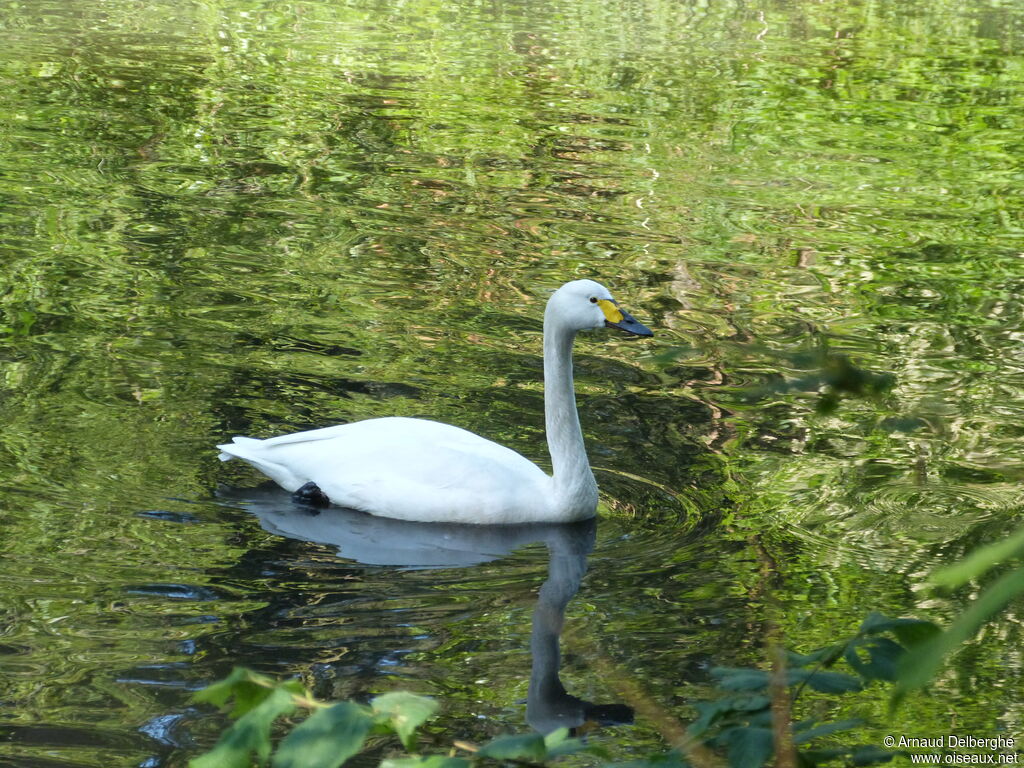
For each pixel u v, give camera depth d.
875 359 13.16
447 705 6.85
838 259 16.73
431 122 22.58
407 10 32.34
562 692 7.07
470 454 10.09
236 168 19.27
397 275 15.12
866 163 21.66
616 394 12.30
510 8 33.03
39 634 7.50
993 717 6.87
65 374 11.64
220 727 6.48
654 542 9.49
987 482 10.45
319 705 2.80
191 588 8.26
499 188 19.05
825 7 34.41
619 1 34.31
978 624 1.95
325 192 18.36
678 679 7.25
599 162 20.77
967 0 35.44
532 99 24.50
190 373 11.91
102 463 10.04
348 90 24.45
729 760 3.34
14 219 16.17
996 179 21.03
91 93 22.94
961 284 15.95
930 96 26.28
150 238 15.84
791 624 8.03
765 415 11.96
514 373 12.58
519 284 15.07
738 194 19.48
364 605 8.18
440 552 9.24
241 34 28.62
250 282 14.55
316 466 10.10
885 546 9.30
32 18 28.62
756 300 14.99
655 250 16.66
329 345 12.89
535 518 9.84
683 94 25.38
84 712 6.62
